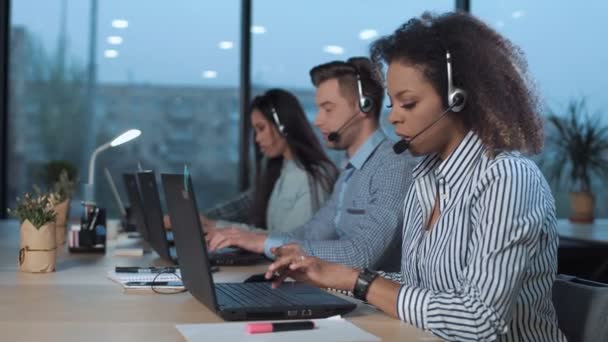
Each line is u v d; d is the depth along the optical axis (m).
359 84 2.68
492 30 1.68
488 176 1.59
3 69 5.18
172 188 1.78
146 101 5.26
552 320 1.67
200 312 1.70
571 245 4.55
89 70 5.24
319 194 3.44
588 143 5.08
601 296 1.68
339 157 4.95
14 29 5.20
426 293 1.57
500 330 1.51
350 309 1.67
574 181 5.12
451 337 1.52
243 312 1.60
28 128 5.25
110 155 5.26
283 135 3.49
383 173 2.55
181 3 5.24
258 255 2.67
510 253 1.53
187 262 1.79
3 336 1.46
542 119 1.68
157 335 1.48
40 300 1.83
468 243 1.64
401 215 2.49
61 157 5.27
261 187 3.66
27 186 5.27
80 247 2.89
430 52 1.64
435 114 1.66
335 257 2.44
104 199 5.25
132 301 1.82
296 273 1.71
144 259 2.73
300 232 2.89
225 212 4.09
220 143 5.32
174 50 5.25
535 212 1.55
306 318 1.64
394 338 1.49
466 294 1.52
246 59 5.29
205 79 5.29
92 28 5.22
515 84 1.65
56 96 5.24
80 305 1.77
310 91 5.36
